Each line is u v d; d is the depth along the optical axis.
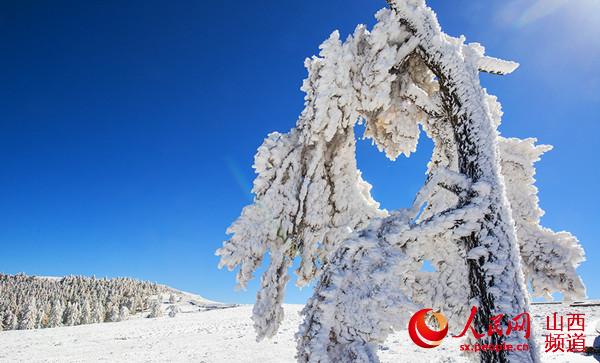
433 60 3.42
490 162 2.95
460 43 3.57
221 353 15.13
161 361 14.54
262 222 3.36
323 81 3.43
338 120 3.54
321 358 2.30
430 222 2.72
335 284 2.49
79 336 25.14
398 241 2.66
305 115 3.63
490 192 2.81
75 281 139.12
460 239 2.94
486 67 3.51
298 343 2.53
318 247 3.73
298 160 3.60
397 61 3.56
